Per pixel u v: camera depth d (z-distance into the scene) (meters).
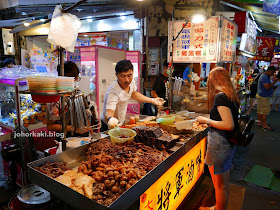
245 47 5.50
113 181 1.45
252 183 3.49
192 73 4.02
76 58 5.30
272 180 3.58
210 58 3.49
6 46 6.96
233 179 3.62
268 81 6.25
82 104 1.88
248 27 5.56
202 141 3.13
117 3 5.28
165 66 4.55
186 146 2.21
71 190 1.32
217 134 2.33
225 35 3.52
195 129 2.79
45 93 1.58
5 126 3.28
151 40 6.15
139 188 1.42
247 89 9.18
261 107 6.47
